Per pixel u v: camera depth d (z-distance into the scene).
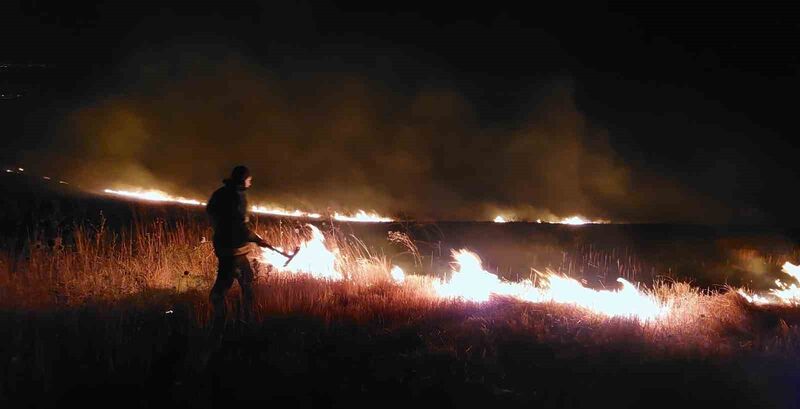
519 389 5.11
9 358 5.12
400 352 5.84
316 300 7.50
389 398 4.83
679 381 5.33
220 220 6.60
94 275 8.15
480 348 5.99
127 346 5.50
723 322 7.35
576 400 4.91
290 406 4.65
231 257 6.56
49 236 9.62
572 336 6.47
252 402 4.67
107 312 6.51
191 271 8.91
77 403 4.53
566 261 12.59
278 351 5.62
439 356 5.71
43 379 4.80
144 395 4.68
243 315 6.59
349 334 6.28
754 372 5.59
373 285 8.53
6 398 4.50
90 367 5.11
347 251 10.55
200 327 6.12
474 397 4.88
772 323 7.68
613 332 6.55
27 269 8.10
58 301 6.88
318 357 5.60
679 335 6.62
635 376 5.43
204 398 4.69
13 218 11.07
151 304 7.06
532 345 6.14
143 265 8.84
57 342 5.57
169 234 10.27
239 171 6.68
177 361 5.19
